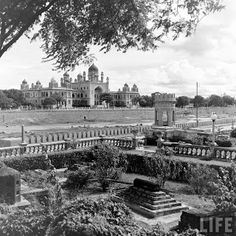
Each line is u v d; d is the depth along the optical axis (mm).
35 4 6793
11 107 153750
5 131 75938
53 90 190375
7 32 7027
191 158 24328
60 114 125562
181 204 15570
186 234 7598
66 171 21938
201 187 17891
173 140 36594
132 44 7625
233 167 15570
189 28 7402
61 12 7258
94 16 7035
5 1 6445
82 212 7176
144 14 7172
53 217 7430
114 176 20531
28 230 7113
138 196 16000
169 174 20203
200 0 6984
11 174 13430
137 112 152250
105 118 139375
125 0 6871
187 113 133250
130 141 30562
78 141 29641
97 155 20391
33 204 13305
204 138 36188
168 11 7242
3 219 7570
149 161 21266
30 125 105250
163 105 43438
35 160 23312
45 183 16375
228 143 33562
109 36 7312
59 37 7500
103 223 6594
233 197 11594
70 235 6207
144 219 13984
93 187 19672
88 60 8188
